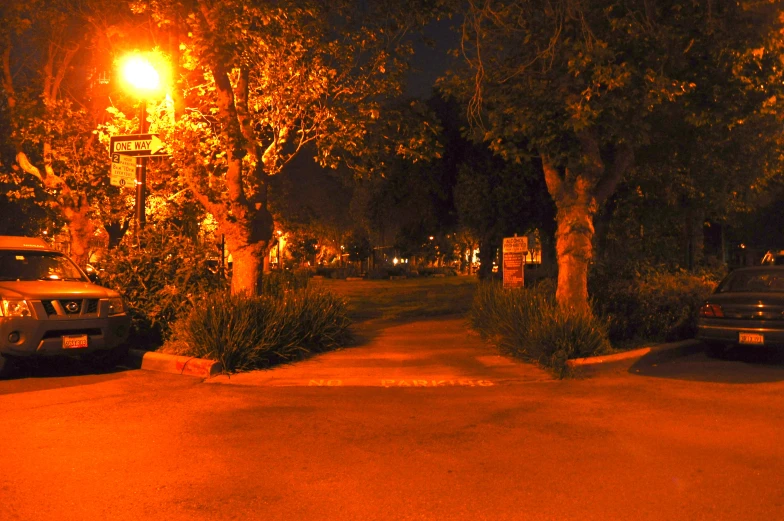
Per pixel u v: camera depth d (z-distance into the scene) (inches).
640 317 503.5
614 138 506.9
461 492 209.6
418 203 1020.5
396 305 888.3
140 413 315.3
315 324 486.0
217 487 215.0
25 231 1323.8
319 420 300.8
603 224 807.1
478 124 552.7
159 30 525.7
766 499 202.7
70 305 404.2
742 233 1691.7
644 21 476.1
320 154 577.6
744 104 498.3
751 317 434.6
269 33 511.5
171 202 644.1
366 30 553.3
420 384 386.9
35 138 672.4
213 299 460.4
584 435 273.6
